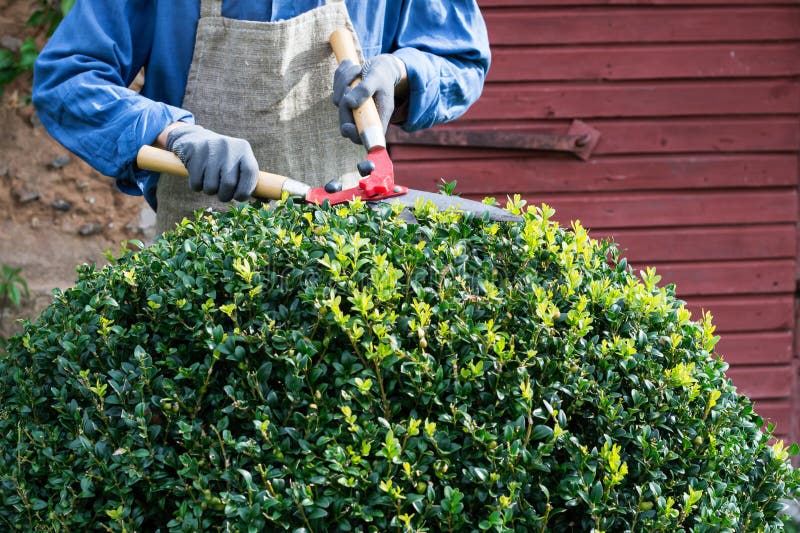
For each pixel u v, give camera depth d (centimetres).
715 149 442
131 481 156
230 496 151
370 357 157
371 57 235
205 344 163
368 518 149
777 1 435
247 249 170
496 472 156
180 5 220
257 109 222
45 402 174
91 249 372
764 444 186
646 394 171
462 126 434
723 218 447
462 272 173
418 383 157
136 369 165
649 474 166
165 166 201
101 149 207
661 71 435
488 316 169
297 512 151
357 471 150
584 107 435
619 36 432
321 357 160
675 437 172
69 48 215
